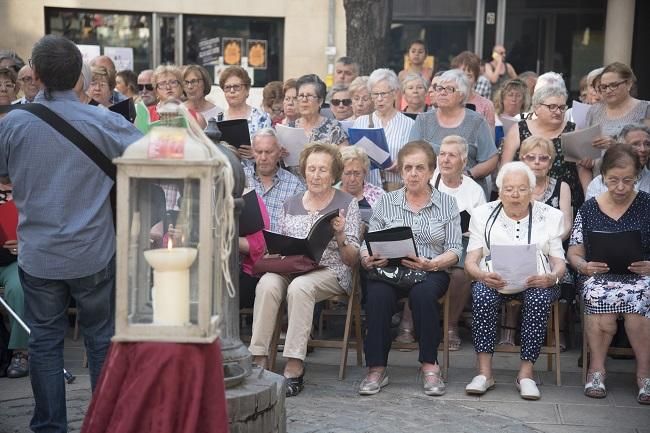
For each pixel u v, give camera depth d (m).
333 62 17.48
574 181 8.65
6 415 6.31
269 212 8.36
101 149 5.28
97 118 5.31
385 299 7.07
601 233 7.10
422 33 17.73
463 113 9.02
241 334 8.52
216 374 4.08
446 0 17.55
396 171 9.11
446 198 7.59
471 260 7.34
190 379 3.99
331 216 6.98
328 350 8.35
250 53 17.62
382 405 6.72
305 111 9.35
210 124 5.10
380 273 7.12
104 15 17.27
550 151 7.94
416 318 7.08
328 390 7.08
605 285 7.08
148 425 4.01
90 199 5.29
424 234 7.45
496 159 8.98
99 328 5.50
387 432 6.13
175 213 4.07
